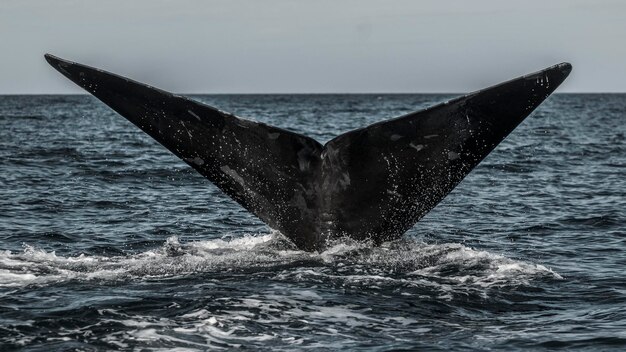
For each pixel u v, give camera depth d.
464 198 44.72
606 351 18.27
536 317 20.67
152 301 20.98
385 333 19.23
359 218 24.23
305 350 18.06
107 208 40.41
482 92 23.02
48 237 32.47
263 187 24.12
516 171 60.25
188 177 54.12
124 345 18.12
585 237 33.47
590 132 113.00
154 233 33.66
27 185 49.16
